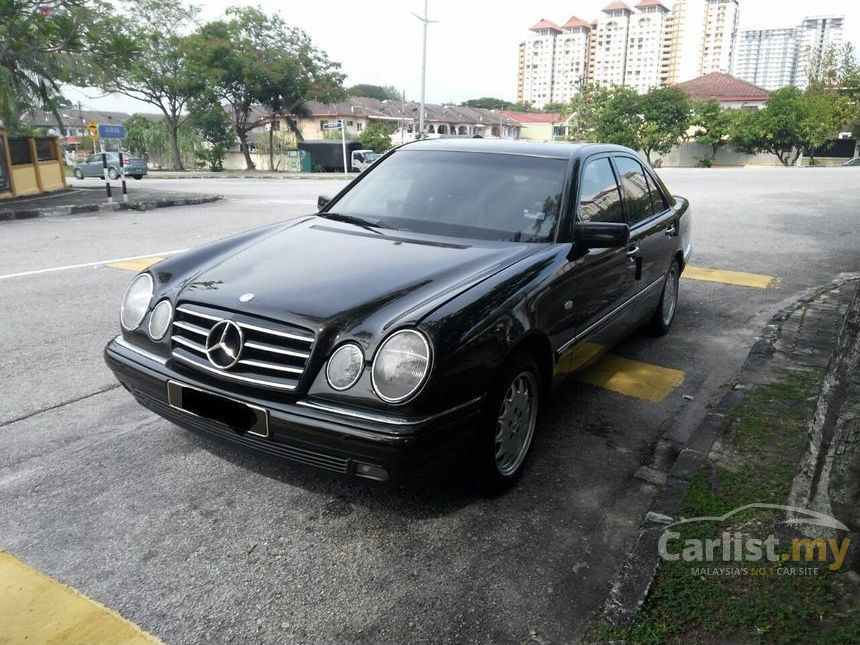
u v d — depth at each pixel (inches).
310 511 121.7
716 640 88.9
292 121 1891.0
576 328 144.2
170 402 117.5
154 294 127.3
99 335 214.1
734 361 203.6
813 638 88.2
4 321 227.0
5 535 113.0
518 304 119.4
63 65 691.4
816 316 239.6
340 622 96.0
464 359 106.0
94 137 729.0
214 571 105.8
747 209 550.3
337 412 102.6
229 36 1672.0
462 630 95.0
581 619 97.4
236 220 497.4
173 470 134.0
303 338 105.9
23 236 415.2
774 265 339.3
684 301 270.7
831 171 1176.2
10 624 93.7
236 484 129.6
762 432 146.9
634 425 160.2
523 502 126.6
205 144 1942.7
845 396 101.6
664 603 95.9
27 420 154.3
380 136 1943.9
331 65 1797.5
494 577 106.0
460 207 151.9
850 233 434.6
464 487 129.5
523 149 165.6
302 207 595.8
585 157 163.2
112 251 360.5
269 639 92.7
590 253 147.2
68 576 103.7
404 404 100.5
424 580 105.0
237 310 112.7
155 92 1706.4
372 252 133.2
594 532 118.3
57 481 129.3
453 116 2866.6
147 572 105.1
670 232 205.6
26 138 676.1
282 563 108.0
